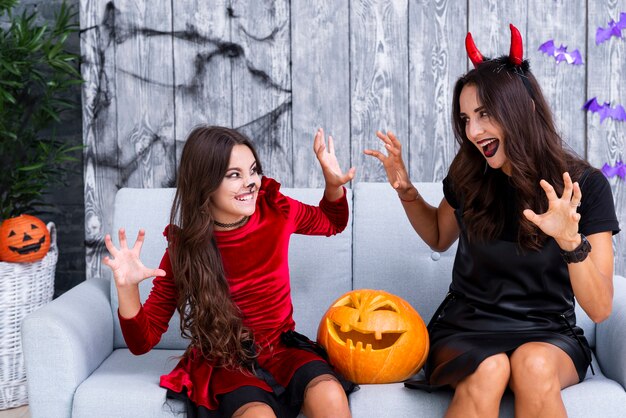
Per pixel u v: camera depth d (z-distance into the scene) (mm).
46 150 2650
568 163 1755
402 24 2508
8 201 2705
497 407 1572
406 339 1759
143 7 2564
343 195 1996
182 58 2576
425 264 2145
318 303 2158
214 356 1752
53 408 1770
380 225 2176
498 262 1785
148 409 1702
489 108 1676
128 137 2611
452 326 1851
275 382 1701
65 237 2924
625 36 2457
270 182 1909
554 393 1536
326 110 2553
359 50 2523
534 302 1777
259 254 1841
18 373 2496
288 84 2557
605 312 1624
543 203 1709
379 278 2152
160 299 1813
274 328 1833
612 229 1690
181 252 1782
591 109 2480
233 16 2549
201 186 1757
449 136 2531
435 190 2205
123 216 2246
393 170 1950
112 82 2598
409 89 2525
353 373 1764
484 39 2492
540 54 2486
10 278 2422
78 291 2129
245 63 2562
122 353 2094
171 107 2594
